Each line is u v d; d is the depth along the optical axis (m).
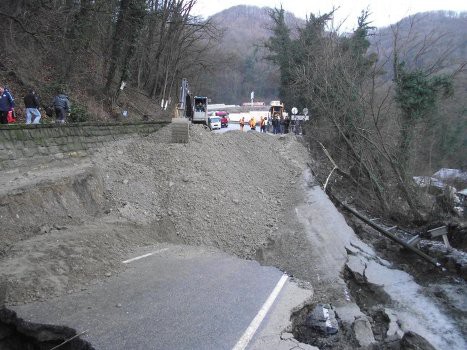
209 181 13.94
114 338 6.17
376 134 20.72
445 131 24.06
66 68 20.11
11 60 17.73
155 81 35.59
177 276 8.82
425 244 15.23
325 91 22.81
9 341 6.73
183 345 6.16
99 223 10.64
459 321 9.31
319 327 8.29
